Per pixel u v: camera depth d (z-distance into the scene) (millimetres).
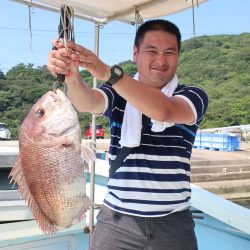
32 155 1853
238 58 51406
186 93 2111
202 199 3971
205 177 14977
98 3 3428
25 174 1860
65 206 1867
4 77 32906
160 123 2168
